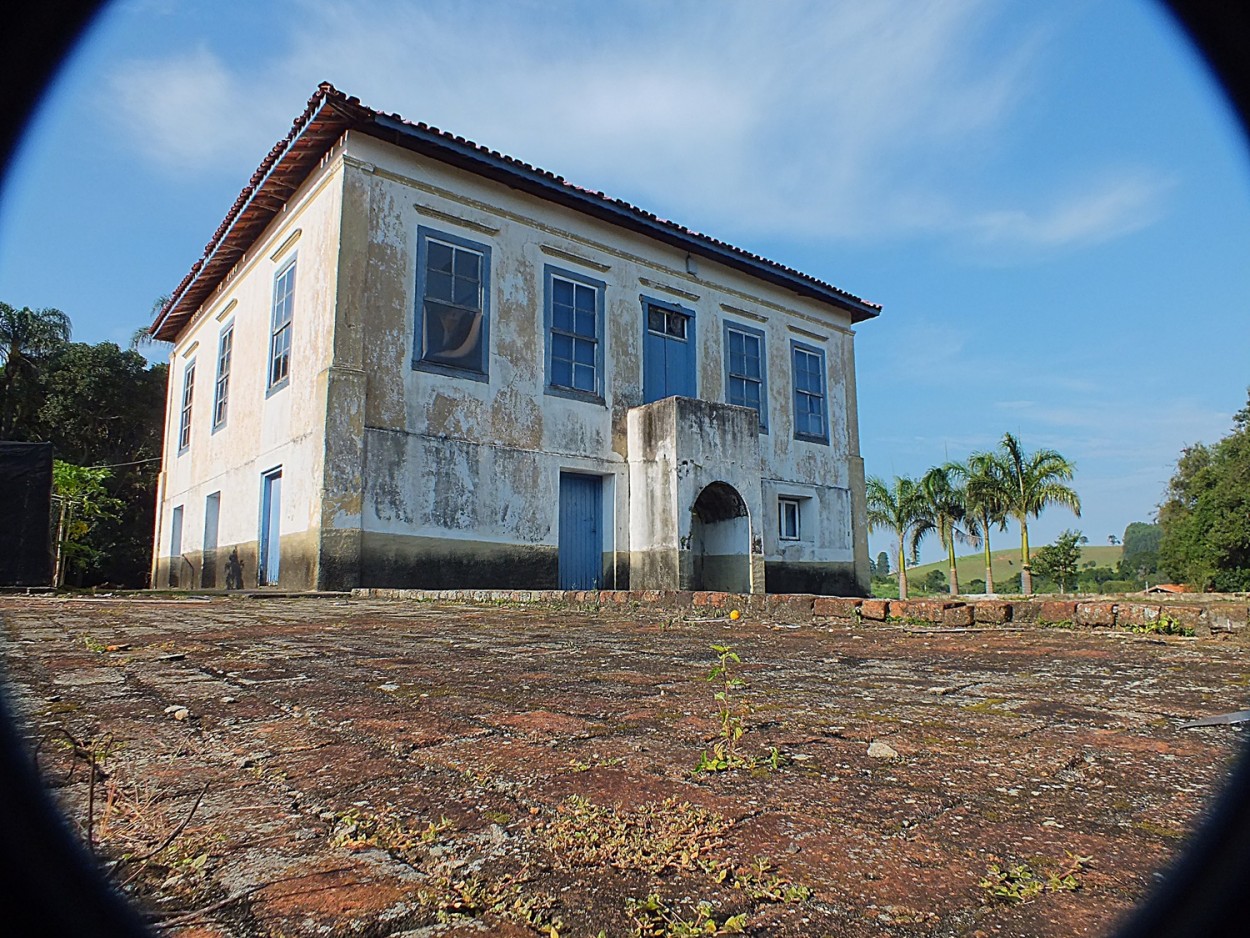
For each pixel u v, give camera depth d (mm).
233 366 14164
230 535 13383
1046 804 1577
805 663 3584
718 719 2332
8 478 10219
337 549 10062
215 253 14156
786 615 6148
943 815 1520
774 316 16719
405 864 1300
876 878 1244
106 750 1958
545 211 13031
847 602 5879
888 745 2008
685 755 1936
